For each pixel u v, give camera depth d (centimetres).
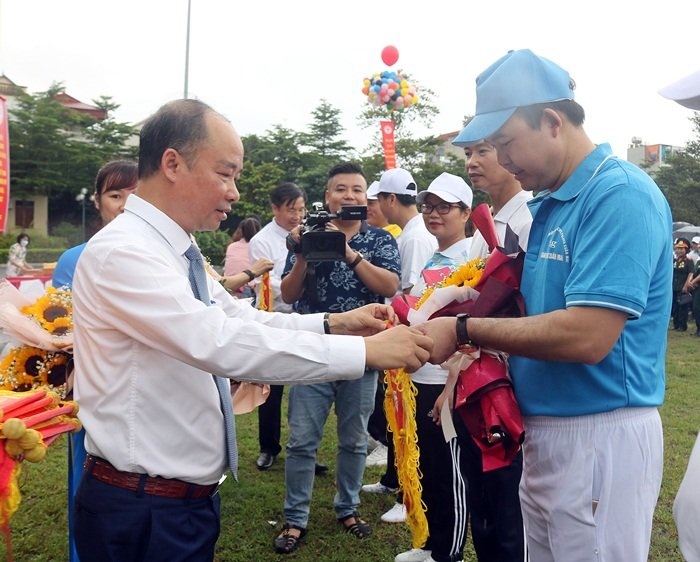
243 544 324
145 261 157
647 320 167
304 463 321
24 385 221
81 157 3553
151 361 162
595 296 151
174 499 165
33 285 245
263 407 424
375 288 317
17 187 3531
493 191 262
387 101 1102
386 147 1045
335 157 3756
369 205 455
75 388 173
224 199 171
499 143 171
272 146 3584
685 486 159
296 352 158
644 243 152
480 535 244
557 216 173
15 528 333
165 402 163
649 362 169
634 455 167
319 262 310
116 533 162
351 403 324
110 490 164
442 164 3005
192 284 177
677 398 597
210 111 169
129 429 161
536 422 178
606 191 158
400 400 263
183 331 154
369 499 379
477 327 170
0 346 223
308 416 318
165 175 167
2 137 619
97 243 163
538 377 175
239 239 606
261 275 430
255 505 367
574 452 170
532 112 165
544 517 181
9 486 145
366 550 319
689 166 3044
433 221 317
